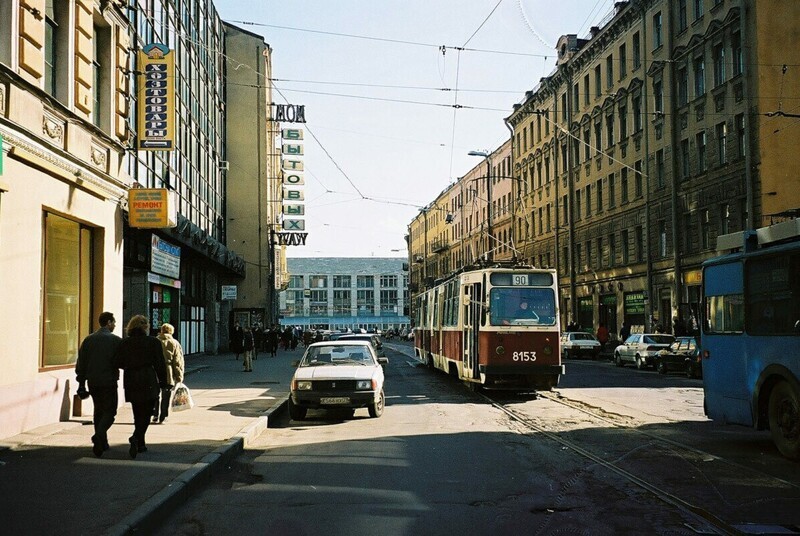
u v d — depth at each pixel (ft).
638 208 140.56
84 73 46.73
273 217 195.62
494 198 237.45
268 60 179.73
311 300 437.58
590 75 164.14
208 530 22.77
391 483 29.22
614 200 151.94
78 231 47.55
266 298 162.30
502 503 25.63
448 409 55.98
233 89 163.84
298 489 28.48
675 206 125.39
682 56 123.95
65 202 43.62
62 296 44.96
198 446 35.58
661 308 131.64
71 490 25.80
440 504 25.57
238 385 74.95
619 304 149.18
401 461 33.96
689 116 122.52
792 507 24.71
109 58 52.19
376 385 50.75
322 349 55.72
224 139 158.61
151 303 85.15
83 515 22.38
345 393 49.85
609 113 153.17
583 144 167.12
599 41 156.35
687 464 32.50
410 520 23.45
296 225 167.94
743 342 37.70
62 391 43.39
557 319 64.49
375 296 442.09
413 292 369.09
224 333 156.56
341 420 50.72
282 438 42.91
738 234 38.86
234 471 32.53
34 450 34.06
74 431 39.73
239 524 23.39
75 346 46.96
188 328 117.60
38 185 40.06
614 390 71.51
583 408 55.67
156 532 22.70
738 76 107.86
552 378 64.80
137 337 33.42
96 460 31.63
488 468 32.07
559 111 182.29
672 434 42.16
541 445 38.24
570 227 173.27
